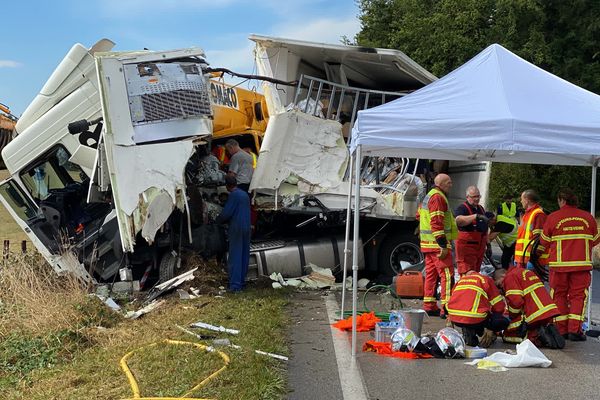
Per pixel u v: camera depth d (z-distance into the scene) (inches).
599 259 551.2
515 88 266.8
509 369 228.1
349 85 452.8
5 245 416.5
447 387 206.5
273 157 398.6
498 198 986.1
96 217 386.0
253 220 423.2
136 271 388.5
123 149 343.0
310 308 335.0
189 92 356.8
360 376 217.2
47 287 321.4
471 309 250.4
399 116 247.8
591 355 249.8
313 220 413.1
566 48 1027.9
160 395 189.0
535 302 260.2
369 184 419.5
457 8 1048.8
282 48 409.7
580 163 323.3
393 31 1219.2
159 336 259.1
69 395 192.2
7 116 493.4
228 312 309.1
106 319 285.3
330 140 411.5
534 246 286.0
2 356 237.9
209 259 399.5
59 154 390.3
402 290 355.3
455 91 273.3
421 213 320.8
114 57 346.3
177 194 354.0
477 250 312.8
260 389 194.2
